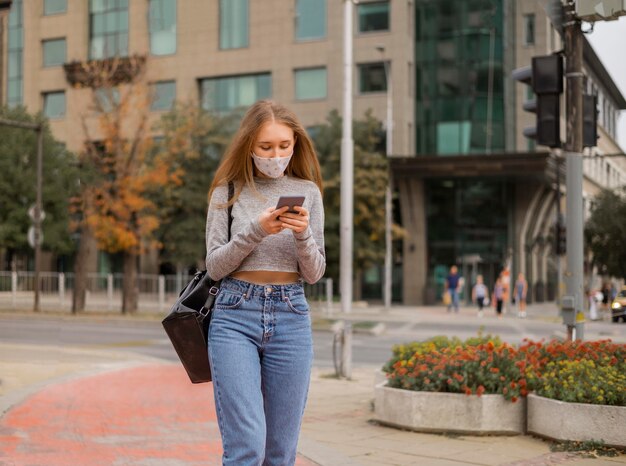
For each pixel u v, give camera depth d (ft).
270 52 139.44
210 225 10.93
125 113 92.79
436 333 73.05
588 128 27.43
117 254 150.00
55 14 142.41
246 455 10.01
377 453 20.02
